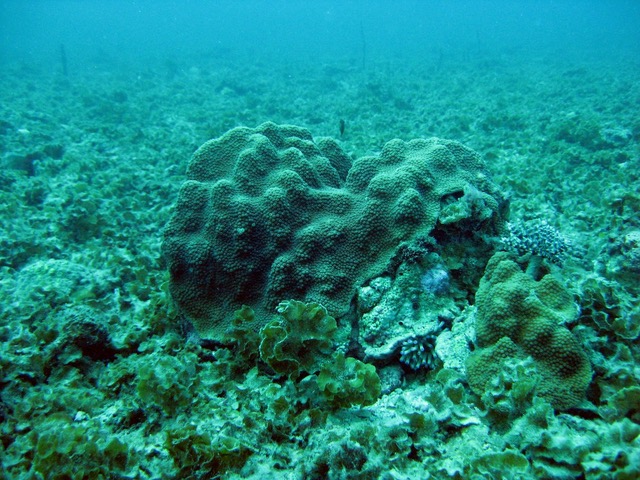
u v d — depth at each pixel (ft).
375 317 2.58
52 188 5.03
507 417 2.06
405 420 2.10
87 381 2.58
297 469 2.00
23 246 3.84
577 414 2.09
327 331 2.40
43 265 3.34
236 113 9.46
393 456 1.98
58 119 8.75
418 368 2.51
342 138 7.25
